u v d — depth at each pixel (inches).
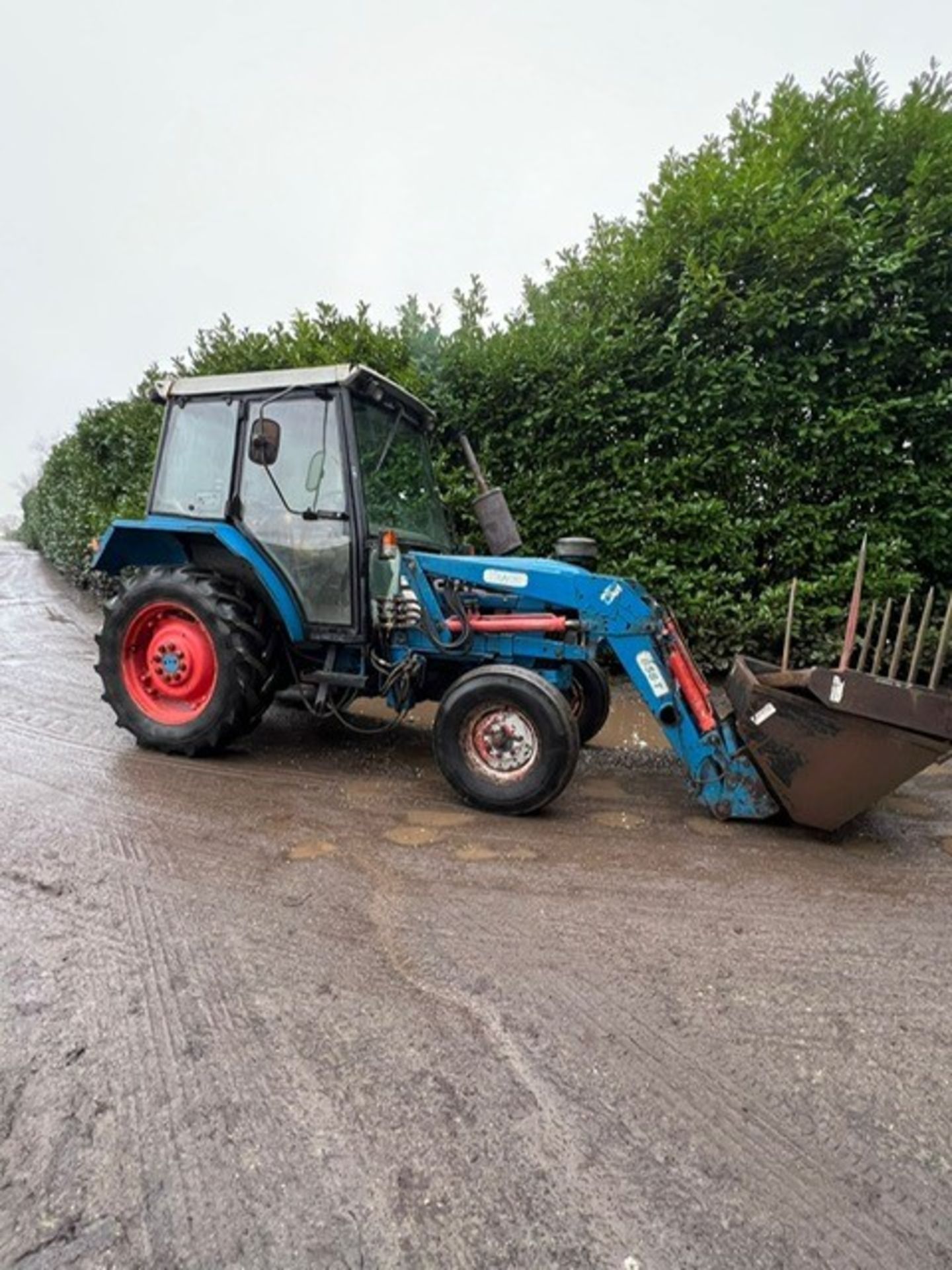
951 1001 65.2
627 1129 49.0
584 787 126.8
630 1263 39.4
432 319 224.5
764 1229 41.9
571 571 121.9
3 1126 47.2
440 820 107.6
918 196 180.1
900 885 90.1
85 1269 38.0
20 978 63.7
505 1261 39.3
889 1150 47.9
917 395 189.5
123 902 78.4
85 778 120.3
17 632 293.4
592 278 209.5
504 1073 53.9
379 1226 41.2
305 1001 61.8
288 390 129.0
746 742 104.7
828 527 194.9
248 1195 42.9
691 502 198.2
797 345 191.6
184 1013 59.5
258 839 97.7
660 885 87.7
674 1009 62.7
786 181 184.9
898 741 95.4
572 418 204.4
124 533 143.6
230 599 130.7
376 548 128.6
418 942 72.5
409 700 130.2
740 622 196.5
